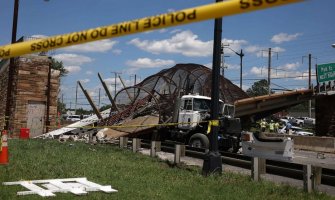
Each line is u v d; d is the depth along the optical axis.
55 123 27.11
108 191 8.09
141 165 12.28
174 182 9.65
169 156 15.75
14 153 13.55
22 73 26.06
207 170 10.95
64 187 8.25
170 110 22.30
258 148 15.25
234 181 10.08
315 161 18.39
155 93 24.36
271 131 41.09
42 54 26.86
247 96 27.94
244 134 15.95
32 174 9.57
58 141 20.95
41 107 26.62
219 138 18.14
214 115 11.11
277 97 29.41
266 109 29.36
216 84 11.12
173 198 7.88
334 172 9.82
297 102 31.31
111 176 9.89
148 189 8.53
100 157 13.75
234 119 18.72
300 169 10.46
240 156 13.91
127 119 24.19
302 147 27.31
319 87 31.12
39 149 15.44
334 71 31.20
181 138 20.03
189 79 23.59
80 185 8.56
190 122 18.81
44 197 7.30
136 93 25.58
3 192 7.41
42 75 26.75
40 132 26.44
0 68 29.80
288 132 45.88
